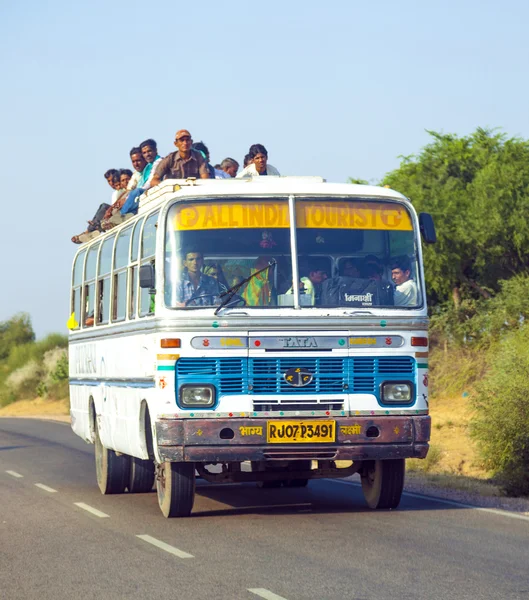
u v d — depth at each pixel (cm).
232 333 1388
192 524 1425
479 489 1955
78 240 2138
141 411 1530
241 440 1370
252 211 1432
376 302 1432
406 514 1505
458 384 3359
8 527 1448
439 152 4150
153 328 1430
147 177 1983
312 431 1383
